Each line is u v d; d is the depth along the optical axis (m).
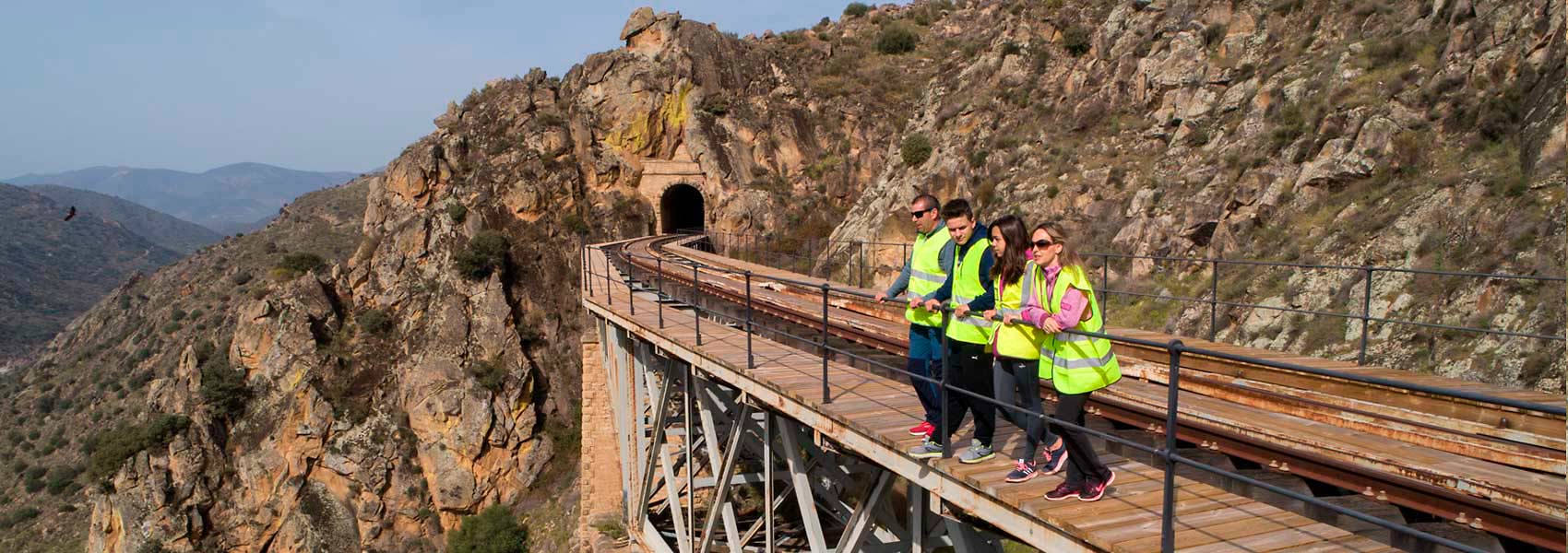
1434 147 19.45
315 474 52.62
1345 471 6.13
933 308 6.11
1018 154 34.41
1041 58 39.31
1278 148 23.33
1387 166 19.89
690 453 13.88
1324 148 21.61
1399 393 7.59
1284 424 6.95
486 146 69.62
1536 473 5.77
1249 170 23.36
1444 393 3.47
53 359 108.12
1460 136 19.06
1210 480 6.34
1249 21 29.80
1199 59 30.11
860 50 85.12
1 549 65.25
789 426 9.52
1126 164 29.28
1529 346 12.98
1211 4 31.36
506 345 56.56
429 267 61.09
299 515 50.72
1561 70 17.02
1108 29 36.00
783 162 71.38
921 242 6.88
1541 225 14.73
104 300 122.75
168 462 51.59
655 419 15.68
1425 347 14.81
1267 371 8.62
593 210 68.44
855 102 74.06
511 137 69.81
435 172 67.06
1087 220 28.67
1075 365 5.21
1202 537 4.78
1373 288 16.92
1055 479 5.83
